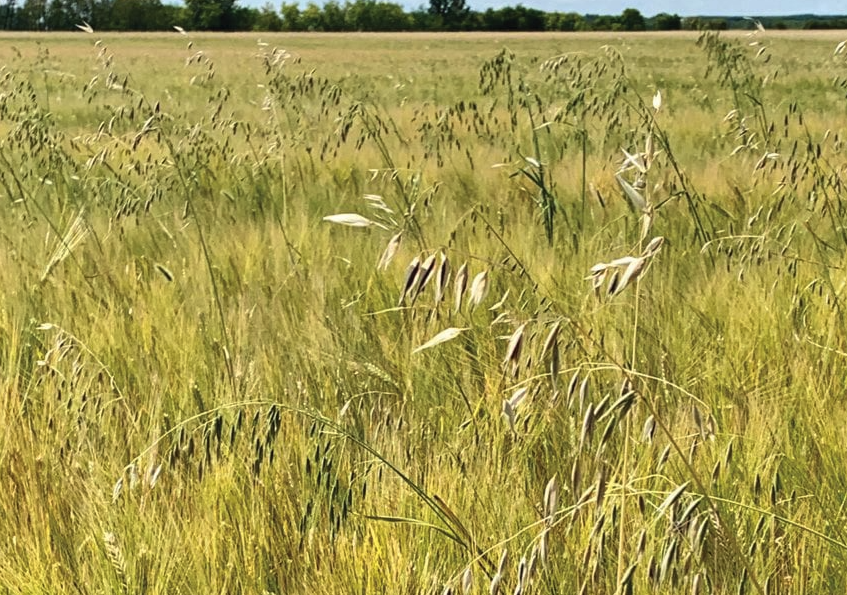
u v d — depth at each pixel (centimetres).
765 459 271
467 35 9069
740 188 663
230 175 795
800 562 238
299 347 364
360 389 335
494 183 757
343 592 227
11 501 267
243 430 297
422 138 946
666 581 219
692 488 248
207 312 414
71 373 329
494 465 276
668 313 387
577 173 760
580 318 336
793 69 2716
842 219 527
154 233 592
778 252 438
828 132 519
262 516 252
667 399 313
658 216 563
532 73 1756
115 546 230
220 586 236
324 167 818
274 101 691
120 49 5069
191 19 10412
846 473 272
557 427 299
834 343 354
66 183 707
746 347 360
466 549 235
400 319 400
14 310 422
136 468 260
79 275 470
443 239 502
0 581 229
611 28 11188
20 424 306
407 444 296
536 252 485
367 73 2897
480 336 359
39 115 768
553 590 228
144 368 360
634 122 1049
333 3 11419
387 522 247
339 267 494
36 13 9475
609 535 231
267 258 509
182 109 1436
